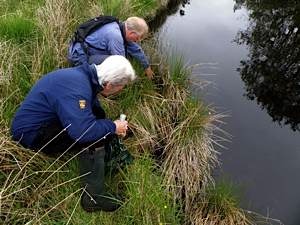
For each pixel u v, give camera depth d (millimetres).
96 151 2979
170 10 8250
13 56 4008
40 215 2951
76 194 3143
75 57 3891
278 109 5848
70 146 2803
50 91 2693
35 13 5031
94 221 3092
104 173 3184
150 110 4254
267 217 3963
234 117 5520
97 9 5473
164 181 3729
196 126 4270
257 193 4301
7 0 5434
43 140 2830
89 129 2689
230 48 7375
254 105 5848
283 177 4582
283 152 4992
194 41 7344
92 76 2705
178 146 4047
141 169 3549
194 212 3723
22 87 3721
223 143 4945
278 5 9672
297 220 4035
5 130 3158
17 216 2848
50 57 4113
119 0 5965
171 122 4363
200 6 8867
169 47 5406
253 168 4637
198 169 3996
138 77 4391
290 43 8078
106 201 3139
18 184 3027
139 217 3221
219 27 8125
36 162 3180
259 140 5145
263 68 6910
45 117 2764
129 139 3943
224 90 6086
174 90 4605
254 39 7949
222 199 3797
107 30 3902
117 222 3158
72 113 2631
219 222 3650
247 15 8945
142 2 7254
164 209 3332
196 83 4902
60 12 4797
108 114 4031
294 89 6449
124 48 3992
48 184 3127
